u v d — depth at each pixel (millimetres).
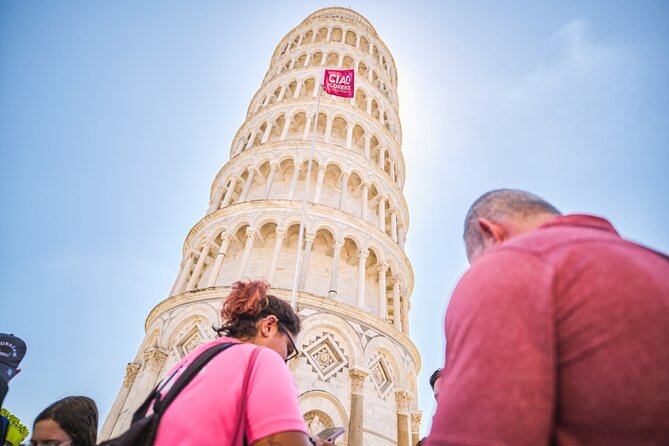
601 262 1729
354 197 31219
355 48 44375
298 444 2453
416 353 24875
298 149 30922
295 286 18672
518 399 1492
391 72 51031
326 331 20688
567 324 1662
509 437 1443
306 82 40250
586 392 1545
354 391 19141
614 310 1583
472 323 1766
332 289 22953
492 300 1765
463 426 1552
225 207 27469
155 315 23688
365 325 21969
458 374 1711
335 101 35656
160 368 19953
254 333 3654
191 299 21938
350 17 53438
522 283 1771
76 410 5668
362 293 23750
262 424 2525
